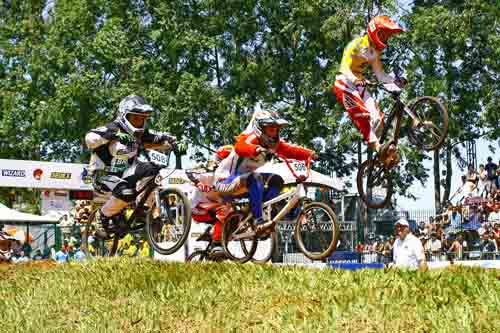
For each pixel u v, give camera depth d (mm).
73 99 61406
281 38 62219
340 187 41125
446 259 39719
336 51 59844
